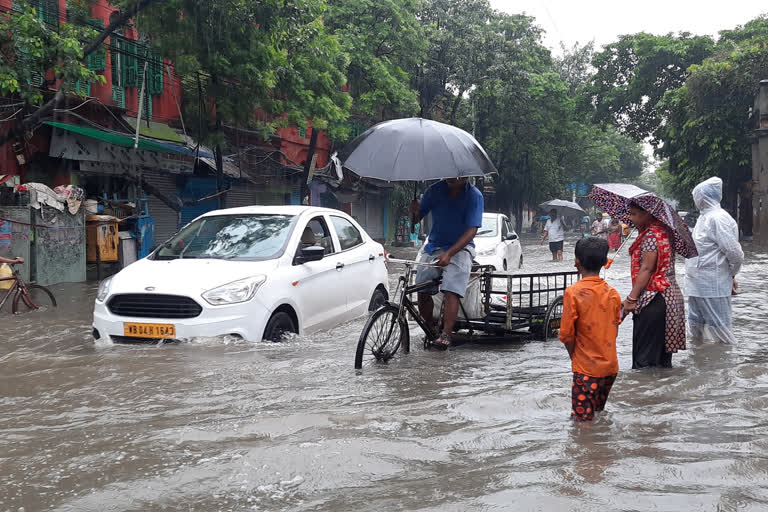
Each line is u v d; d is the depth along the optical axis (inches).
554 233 829.2
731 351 249.4
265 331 249.8
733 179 1295.5
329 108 778.2
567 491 109.6
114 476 123.6
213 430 149.6
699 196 269.6
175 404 175.8
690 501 105.0
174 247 288.2
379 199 1385.3
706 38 1382.9
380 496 111.5
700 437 141.9
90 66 643.5
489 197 1866.4
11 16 454.3
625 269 633.6
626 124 1549.0
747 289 471.8
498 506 104.8
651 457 127.3
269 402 177.0
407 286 250.2
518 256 645.9
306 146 1123.9
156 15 588.7
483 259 553.9
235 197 928.3
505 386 195.6
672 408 167.6
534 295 315.6
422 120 256.1
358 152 252.5
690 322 276.2
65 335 284.2
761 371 211.6
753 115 1165.7
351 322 312.8
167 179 785.6
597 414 163.0
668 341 220.7
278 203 1040.2
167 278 251.6
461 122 1669.5
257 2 621.0
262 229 288.8
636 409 167.8
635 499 105.9
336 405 173.2
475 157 248.8
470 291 273.7
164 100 774.5
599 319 158.6
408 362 235.6
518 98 1546.5
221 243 283.4
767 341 273.7
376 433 146.1
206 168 802.8
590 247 161.5
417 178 242.2
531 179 1802.4
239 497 112.8
